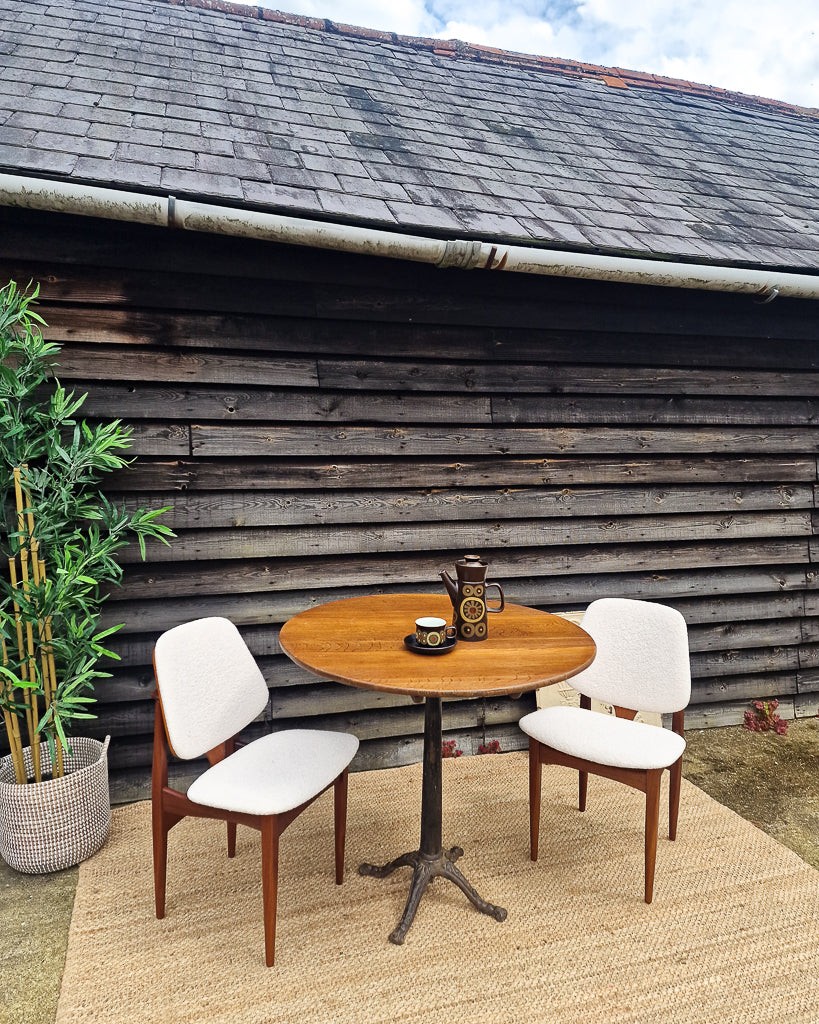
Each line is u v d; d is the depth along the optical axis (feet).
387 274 9.31
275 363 9.04
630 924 6.52
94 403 8.43
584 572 10.83
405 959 6.04
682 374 11.00
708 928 6.48
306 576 9.53
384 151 10.48
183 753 6.10
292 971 5.89
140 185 7.32
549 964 6.00
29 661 7.11
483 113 13.65
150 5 14.43
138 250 8.31
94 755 8.21
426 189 9.41
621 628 8.14
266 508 9.22
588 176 11.62
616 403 10.73
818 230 11.46
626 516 11.02
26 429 7.32
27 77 9.65
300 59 13.93
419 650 6.17
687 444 11.16
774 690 12.09
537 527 10.54
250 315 8.89
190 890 7.01
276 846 5.83
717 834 8.19
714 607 11.63
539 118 14.15
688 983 5.80
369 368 9.47
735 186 12.85
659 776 6.64
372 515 9.71
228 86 11.46
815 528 12.11
